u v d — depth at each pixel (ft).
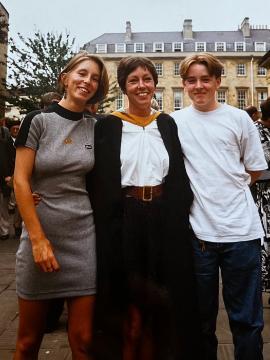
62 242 7.64
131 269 7.47
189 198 8.34
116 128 8.28
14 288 16.46
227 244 8.36
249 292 8.38
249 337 8.34
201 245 8.46
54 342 11.32
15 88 97.66
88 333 7.65
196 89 8.50
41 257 7.23
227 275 8.48
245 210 8.46
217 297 8.79
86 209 7.91
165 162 8.14
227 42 211.00
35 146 7.61
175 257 7.96
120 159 8.07
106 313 6.38
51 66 96.12
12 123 28.60
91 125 8.27
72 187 7.79
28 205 7.36
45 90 95.61
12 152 26.16
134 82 8.39
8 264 20.21
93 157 8.02
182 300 7.92
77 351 7.73
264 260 13.73
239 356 8.46
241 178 8.55
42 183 7.70
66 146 7.72
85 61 8.10
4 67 114.62
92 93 8.14
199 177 8.44
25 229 7.79
